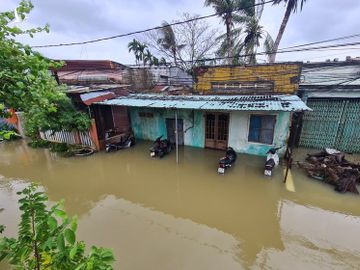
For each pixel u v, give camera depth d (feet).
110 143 36.58
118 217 18.93
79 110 36.24
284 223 17.67
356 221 17.65
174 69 67.92
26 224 6.41
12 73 6.91
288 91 32.35
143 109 40.14
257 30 54.13
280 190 22.59
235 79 35.53
